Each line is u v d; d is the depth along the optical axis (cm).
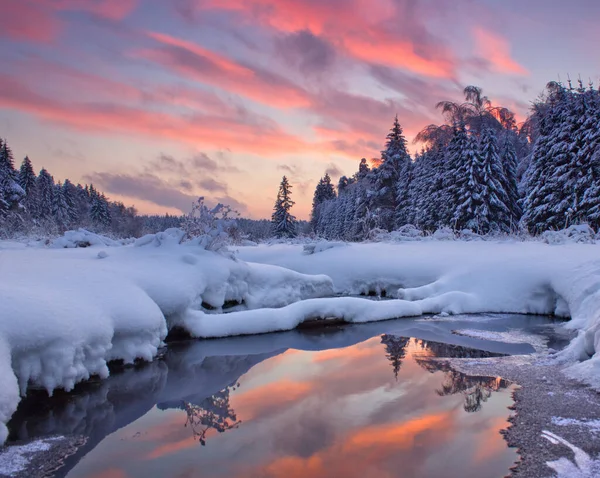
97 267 785
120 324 649
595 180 2373
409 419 452
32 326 489
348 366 662
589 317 839
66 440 418
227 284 1000
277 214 5859
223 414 479
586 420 427
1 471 358
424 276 1321
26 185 5306
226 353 753
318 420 456
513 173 3409
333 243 1702
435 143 3722
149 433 433
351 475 344
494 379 580
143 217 9194
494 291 1159
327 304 1008
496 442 393
